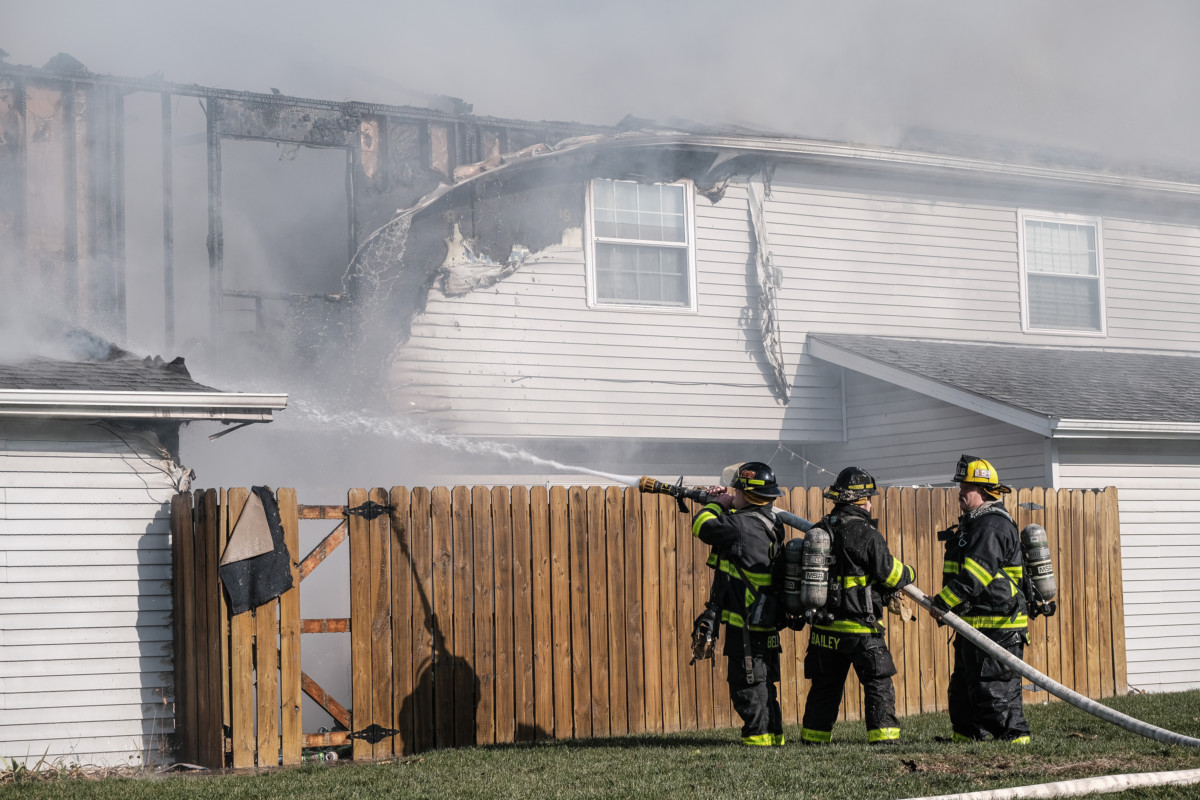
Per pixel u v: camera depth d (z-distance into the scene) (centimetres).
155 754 1148
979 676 877
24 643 1123
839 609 859
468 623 1064
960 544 886
